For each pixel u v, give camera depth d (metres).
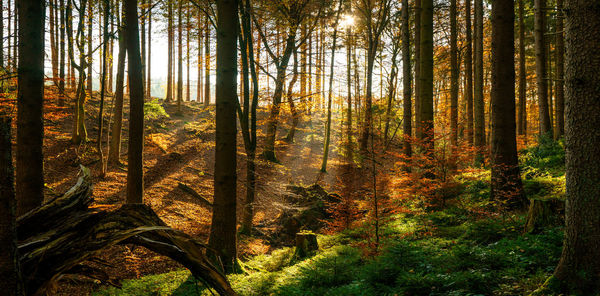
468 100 19.69
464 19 21.86
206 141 22.56
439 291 4.45
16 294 2.34
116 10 15.54
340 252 8.14
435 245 6.68
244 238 11.65
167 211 13.05
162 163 18.09
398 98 28.39
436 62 22.70
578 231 3.77
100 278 3.56
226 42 8.14
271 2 15.59
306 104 16.56
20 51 5.91
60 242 3.05
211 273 3.46
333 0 19.67
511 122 8.23
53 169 14.20
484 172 11.66
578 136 3.79
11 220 2.34
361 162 15.88
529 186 9.25
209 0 11.77
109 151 17.08
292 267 7.90
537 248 5.12
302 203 13.79
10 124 2.35
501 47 8.22
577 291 3.63
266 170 18.12
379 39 26.48
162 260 9.12
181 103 32.91
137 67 10.06
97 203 11.92
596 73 3.64
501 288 4.26
